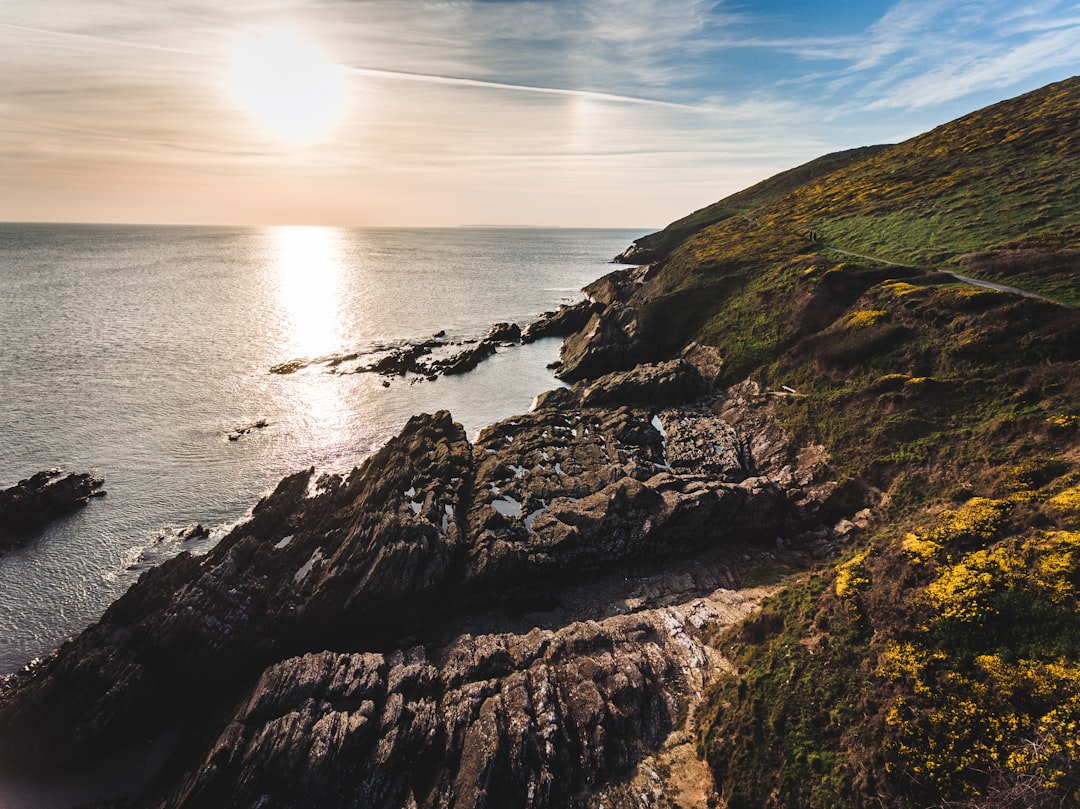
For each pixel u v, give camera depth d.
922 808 17.80
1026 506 24.50
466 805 19.95
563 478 42.00
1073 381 33.09
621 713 23.69
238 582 30.47
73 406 60.06
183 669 27.27
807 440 43.59
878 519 34.31
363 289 146.12
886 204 82.06
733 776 20.91
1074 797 15.62
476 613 32.50
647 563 35.69
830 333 51.91
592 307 96.00
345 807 20.44
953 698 19.23
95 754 24.73
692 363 64.25
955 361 40.56
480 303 128.50
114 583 34.75
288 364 76.50
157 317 103.12
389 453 46.47
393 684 24.83
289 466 49.06
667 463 46.28
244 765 21.50
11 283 136.25
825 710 21.33
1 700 26.48
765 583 32.28
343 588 31.00
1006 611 20.27
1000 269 49.25
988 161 81.94
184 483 45.84
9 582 34.53
